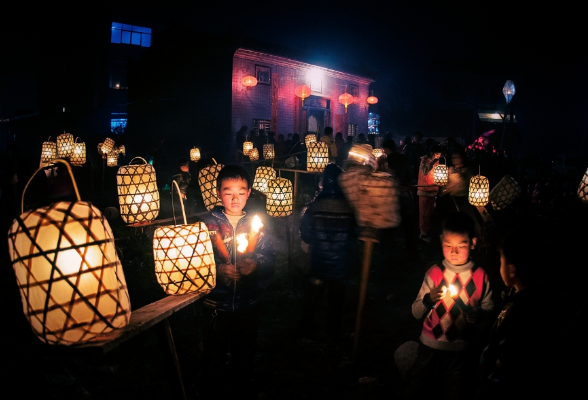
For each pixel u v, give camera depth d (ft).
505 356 7.29
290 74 65.62
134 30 104.63
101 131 96.78
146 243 24.03
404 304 18.95
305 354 14.42
